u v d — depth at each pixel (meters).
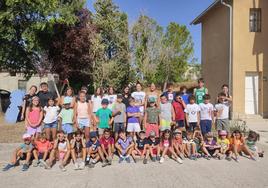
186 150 9.84
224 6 19.30
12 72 19.98
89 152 9.09
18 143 11.51
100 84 24.28
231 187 7.13
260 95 17.95
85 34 22.11
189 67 40.03
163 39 32.78
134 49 27.91
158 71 33.19
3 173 8.23
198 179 7.69
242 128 13.73
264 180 7.64
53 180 7.65
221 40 19.86
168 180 7.61
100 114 10.03
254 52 17.94
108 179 7.70
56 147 9.07
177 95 10.86
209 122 10.55
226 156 9.86
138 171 8.38
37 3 16.92
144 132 9.67
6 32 16.95
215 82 20.98
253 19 18.11
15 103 16.05
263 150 10.80
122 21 27.27
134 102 10.27
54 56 21.41
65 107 9.77
